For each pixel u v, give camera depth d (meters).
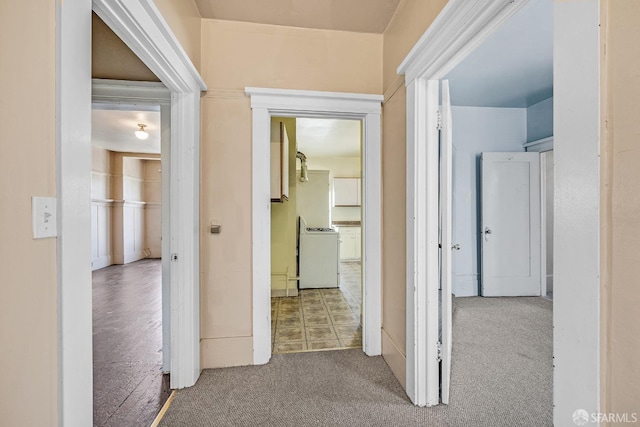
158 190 7.00
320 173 5.87
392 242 1.96
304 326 2.72
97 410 1.58
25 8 0.65
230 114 2.00
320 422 1.47
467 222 3.73
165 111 1.93
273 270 3.70
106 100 1.88
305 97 2.04
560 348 0.72
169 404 1.61
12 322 0.62
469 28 1.15
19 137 0.63
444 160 1.59
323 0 1.79
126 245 6.23
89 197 0.83
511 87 3.10
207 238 1.98
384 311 2.12
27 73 0.65
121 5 1.02
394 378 1.85
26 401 0.65
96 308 3.28
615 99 0.60
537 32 2.12
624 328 0.59
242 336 2.02
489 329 2.63
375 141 2.13
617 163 0.60
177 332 1.75
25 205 0.65
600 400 0.64
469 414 1.52
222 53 1.99
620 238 0.60
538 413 1.53
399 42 1.84
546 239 4.01
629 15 0.58
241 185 2.01
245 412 1.54
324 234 4.11
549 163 4.02
